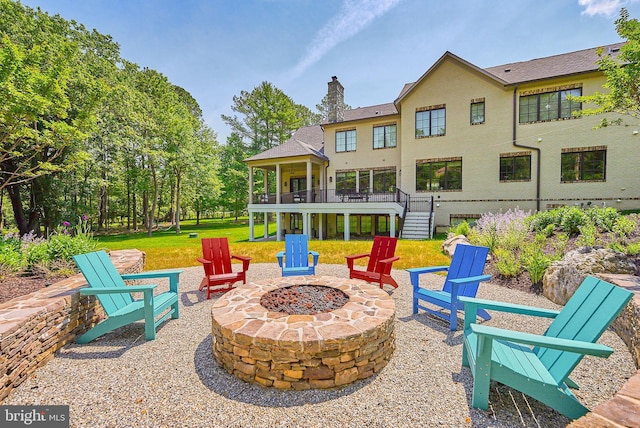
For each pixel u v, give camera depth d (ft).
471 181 44.24
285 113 97.86
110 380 8.56
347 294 12.00
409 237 42.37
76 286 12.35
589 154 37.76
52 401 7.64
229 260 19.30
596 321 6.84
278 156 50.88
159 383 8.39
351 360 8.25
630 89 21.21
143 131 66.95
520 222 26.61
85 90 37.88
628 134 35.73
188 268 25.29
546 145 39.75
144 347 10.69
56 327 10.16
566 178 38.96
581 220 22.18
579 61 40.86
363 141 53.78
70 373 8.95
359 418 6.91
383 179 52.60
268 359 8.09
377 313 9.81
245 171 99.71
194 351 10.34
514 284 17.94
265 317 9.53
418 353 10.08
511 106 41.50
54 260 16.74
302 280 14.26
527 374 6.84
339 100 57.21
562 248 19.61
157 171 73.46
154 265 26.58
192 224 101.24
